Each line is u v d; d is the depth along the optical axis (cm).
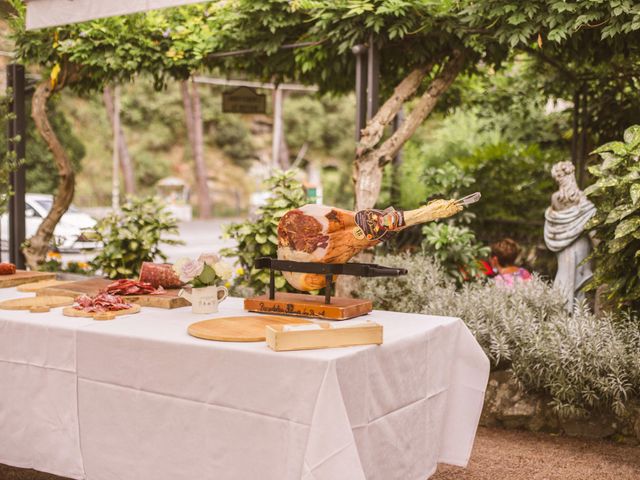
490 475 375
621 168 455
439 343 321
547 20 474
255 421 260
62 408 307
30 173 2742
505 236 730
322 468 243
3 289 405
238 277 614
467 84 822
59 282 414
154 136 3856
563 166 538
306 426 249
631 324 431
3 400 324
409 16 540
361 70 585
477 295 488
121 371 290
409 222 307
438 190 718
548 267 645
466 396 338
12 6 697
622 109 729
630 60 650
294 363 252
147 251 661
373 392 272
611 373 415
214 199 3844
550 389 434
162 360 279
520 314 458
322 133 4025
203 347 270
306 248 318
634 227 421
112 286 364
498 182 765
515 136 843
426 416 314
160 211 678
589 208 533
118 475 293
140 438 286
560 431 435
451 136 867
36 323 312
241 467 264
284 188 598
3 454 325
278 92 3216
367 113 587
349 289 550
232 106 708
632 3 452
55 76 692
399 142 582
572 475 375
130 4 488
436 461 327
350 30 563
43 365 311
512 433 439
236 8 605
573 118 759
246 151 3991
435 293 514
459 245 600
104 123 3756
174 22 684
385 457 282
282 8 578
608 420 423
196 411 273
